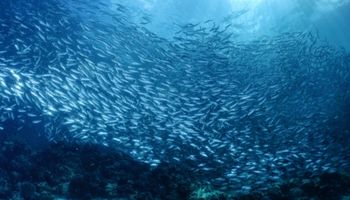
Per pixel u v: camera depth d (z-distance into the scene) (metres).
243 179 8.93
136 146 9.81
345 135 12.37
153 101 10.55
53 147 9.90
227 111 10.76
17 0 12.27
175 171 9.35
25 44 11.08
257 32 20.02
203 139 9.95
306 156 9.73
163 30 18.66
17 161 8.80
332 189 8.27
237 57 13.09
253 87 11.68
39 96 9.52
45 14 12.13
